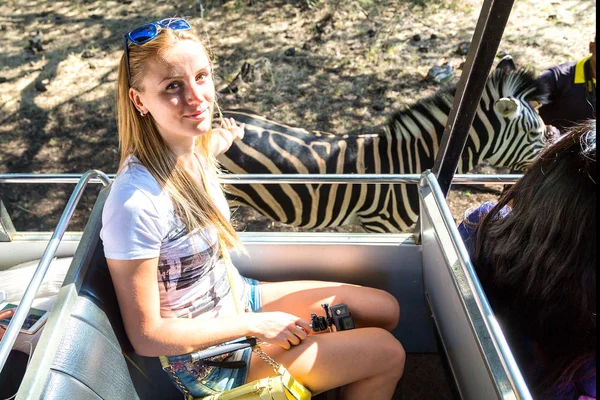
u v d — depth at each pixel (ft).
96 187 14.46
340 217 11.72
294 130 11.54
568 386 3.92
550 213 3.78
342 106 15.99
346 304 5.45
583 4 19.85
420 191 5.48
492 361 3.89
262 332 4.75
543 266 3.83
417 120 11.07
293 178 5.59
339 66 17.53
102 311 4.21
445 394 6.37
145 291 4.23
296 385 4.65
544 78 11.35
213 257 4.74
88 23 20.54
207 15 20.33
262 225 13.21
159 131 4.42
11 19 21.01
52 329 3.77
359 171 11.19
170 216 4.33
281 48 18.43
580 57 17.06
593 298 3.74
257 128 11.39
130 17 20.76
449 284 4.84
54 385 3.56
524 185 4.04
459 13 19.72
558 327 3.93
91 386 3.82
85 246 4.46
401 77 16.94
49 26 20.47
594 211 3.63
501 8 4.25
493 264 4.23
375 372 5.03
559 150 3.88
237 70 17.43
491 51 4.54
